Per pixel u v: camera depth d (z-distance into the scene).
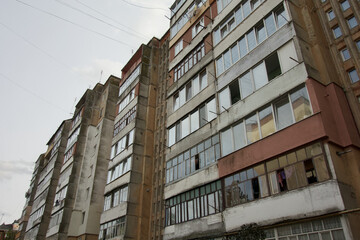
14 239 70.31
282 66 14.67
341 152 11.76
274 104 14.46
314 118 12.20
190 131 20.55
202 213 16.95
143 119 27.91
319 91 13.00
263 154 13.92
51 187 45.06
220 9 21.33
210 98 19.55
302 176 12.03
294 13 15.45
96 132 37.12
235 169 15.27
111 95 37.34
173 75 25.16
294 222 11.58
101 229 26.16
